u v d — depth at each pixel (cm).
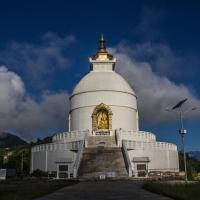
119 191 2302
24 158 7875
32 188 2514
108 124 6606
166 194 1953
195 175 5331
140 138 6078
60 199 1819
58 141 6188
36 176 5300
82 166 4816
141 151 5709
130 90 7100
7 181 3778
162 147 6034
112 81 6956
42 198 1877
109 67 7550
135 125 6969
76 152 5456
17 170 6494
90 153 5153
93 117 6638
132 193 2144
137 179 4081
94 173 4556
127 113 6800
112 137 5981
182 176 4741
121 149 5309
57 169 5322
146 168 5347
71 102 7088
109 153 5147
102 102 6706
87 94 6819
